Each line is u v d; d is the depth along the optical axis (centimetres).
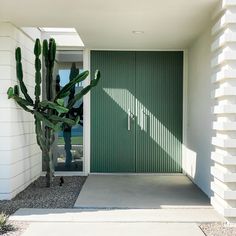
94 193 524
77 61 684
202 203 470
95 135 688
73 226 374
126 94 688
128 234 351
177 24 501
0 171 483
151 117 687
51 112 549
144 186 578
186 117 685
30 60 594
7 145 484
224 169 386
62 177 619
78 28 529
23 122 547
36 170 632
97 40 609
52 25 513
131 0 407
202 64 548
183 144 688
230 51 377
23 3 417
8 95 481
